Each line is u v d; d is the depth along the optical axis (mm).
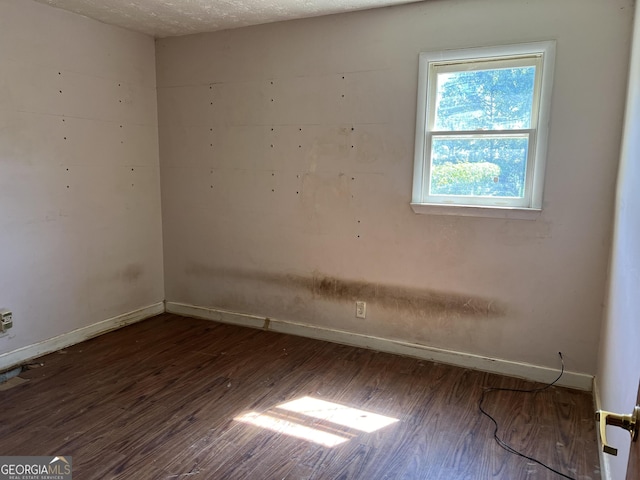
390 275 3141
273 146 3400
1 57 2689
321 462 1986
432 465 1979
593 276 2600
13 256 2855
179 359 3061
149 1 2832
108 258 3514
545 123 2584
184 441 2125
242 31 3371
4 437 2131
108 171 3443
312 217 3346
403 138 2965
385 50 2938
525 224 2715
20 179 2855
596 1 2402
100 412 2367
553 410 2443
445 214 2902
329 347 3297
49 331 3117
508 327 2840
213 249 3779
